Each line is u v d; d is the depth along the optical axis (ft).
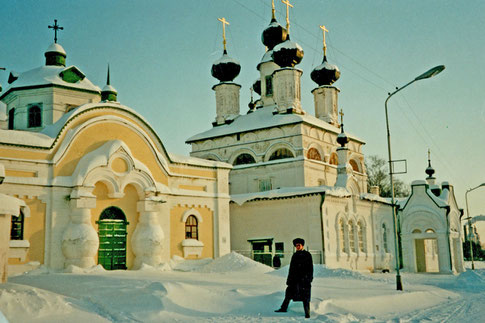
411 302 61.82
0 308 38.37
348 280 88.63
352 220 136.87
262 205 130.41
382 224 154.92
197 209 107.76
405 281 99.86
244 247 131.85
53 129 89.86
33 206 82.84
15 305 39.47
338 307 49.03
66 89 112.47
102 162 88.69
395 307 57.00
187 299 46.85
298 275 44.11
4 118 115.44
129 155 92.94
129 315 41.81
